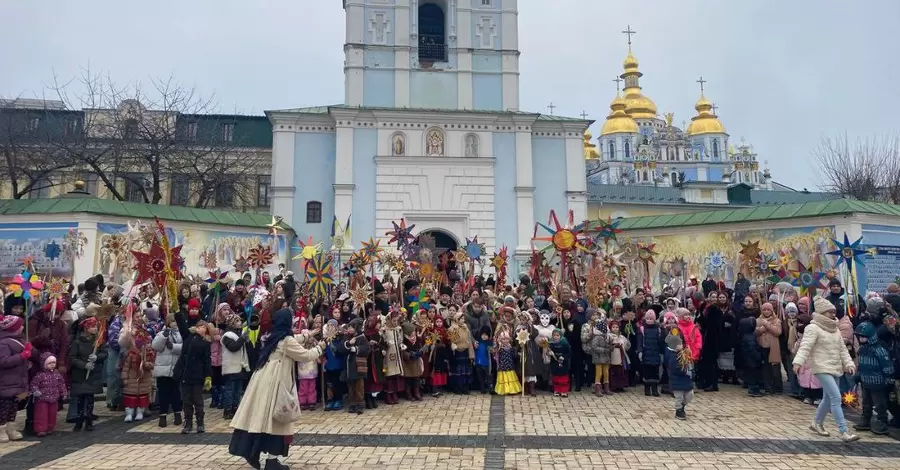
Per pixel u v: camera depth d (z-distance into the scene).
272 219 26.12
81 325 11.19
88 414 11.04
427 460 8.98
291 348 8.23
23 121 30.05
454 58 32.34
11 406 10.31
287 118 31.33
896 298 11.07
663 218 23.83
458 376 14.61
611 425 11.28
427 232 30.92
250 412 8.03
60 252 20.53
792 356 13.95
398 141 31.19
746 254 18.73
